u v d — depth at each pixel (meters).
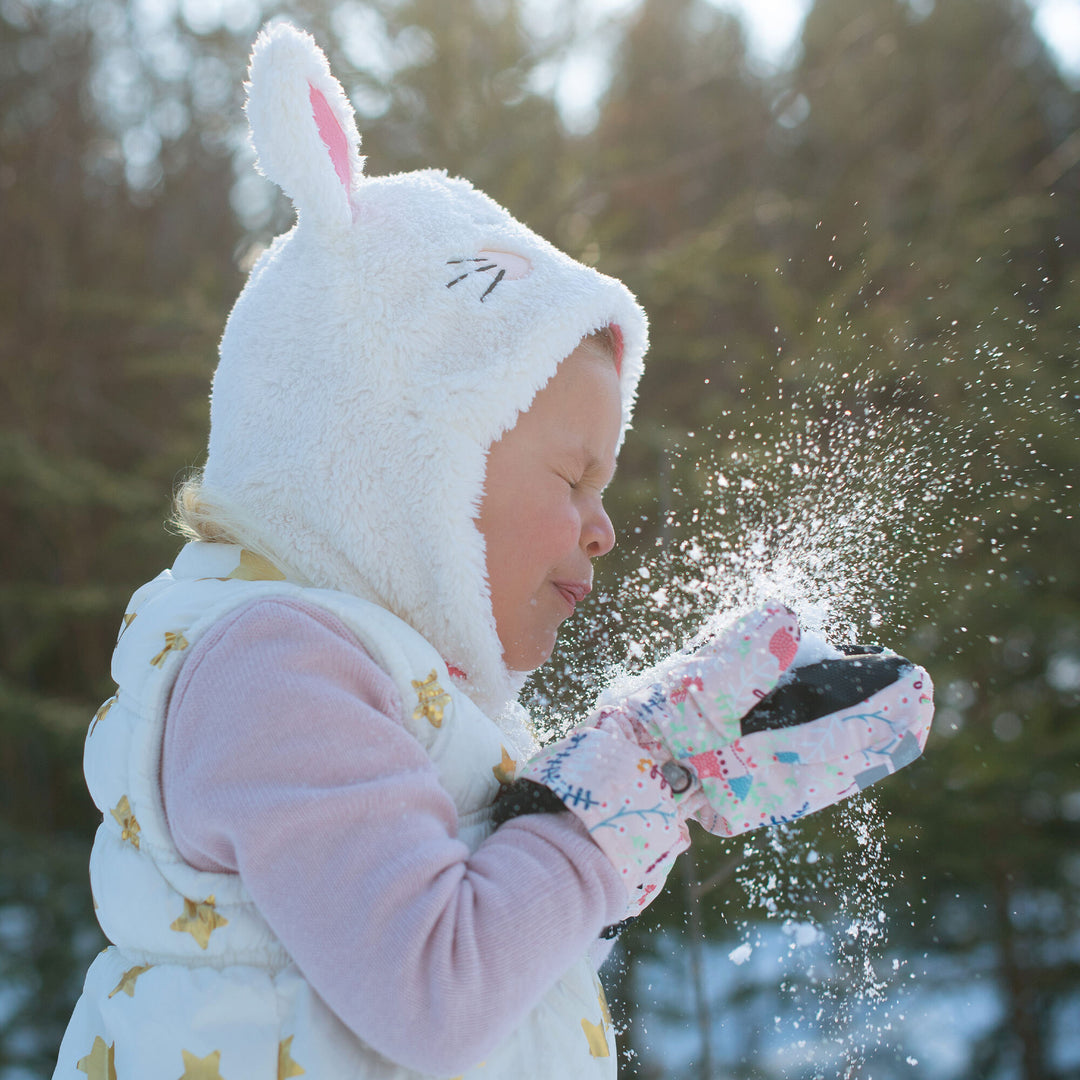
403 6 3.50
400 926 0.66
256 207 4.77
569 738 0.79
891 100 5.16
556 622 0.94
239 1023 0.72
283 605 0.78
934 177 4.65
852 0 5.18
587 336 0.97
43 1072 3.29
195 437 3.81
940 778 3.17
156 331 4.10
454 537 0.86
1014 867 3.39
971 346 2.88
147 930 0.76
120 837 0.80
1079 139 4.78
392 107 3.51
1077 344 3.17
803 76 4.80
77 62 4.87
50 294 4.50
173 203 4.90
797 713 0.81
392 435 0.87
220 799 0.70
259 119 0.88
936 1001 3.34
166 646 0.80
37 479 3.75
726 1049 2.19
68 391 4.52
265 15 4.61
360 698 0.75
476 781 0.81
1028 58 5.62
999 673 3.52
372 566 0.87
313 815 0.68
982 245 3.86
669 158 4.76
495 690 0.91
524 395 0.87
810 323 3.29
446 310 0.89
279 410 0.90
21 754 4.20
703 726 0.80
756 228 4.15
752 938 1.29
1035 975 3.47
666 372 3.75
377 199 0.95
